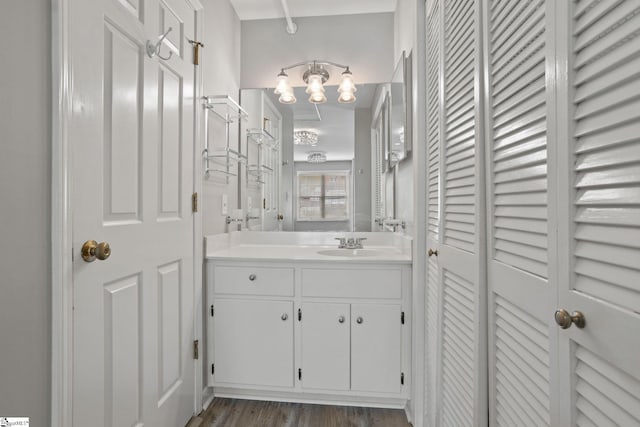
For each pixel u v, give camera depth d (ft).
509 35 2.43
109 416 3.58
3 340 2.48
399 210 6.98
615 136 1.45
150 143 4.33
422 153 5.10
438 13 4.33
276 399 6.05
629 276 1.40
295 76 7.93
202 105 5.91
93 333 3.33
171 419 4.85
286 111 7.91
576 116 1.69
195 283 5.59
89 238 3.27
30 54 2.68
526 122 2.22
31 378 2.71
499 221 2.64
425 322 5.09
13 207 2.55
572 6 1.71
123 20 3.79
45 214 2.82
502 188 2.58
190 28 5.43
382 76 7.78
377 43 7.80
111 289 3.63
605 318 1.51
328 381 5.75
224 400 6.07
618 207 1.45
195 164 5.59
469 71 3.23
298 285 5.82
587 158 1.63
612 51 1.47
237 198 7.76
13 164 2.54
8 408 2.53
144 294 4.21
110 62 3.60
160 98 4.58
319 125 7.87
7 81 2.50
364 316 5.70
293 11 7.71
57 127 2.87
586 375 1.66
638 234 1.35
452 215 3.77
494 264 2.71
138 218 4.12
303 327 5.80
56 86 2.86
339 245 7.29
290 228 7.86
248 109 7.92
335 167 7.83
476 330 2.95
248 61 8.02
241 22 8.00
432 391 4.67
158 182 4.54
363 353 5.70
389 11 7.73
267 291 5.88
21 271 2.61
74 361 3.08
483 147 2.89
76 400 3.10
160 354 4.59
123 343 3.82
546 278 2.02
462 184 3.43
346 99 7.61
